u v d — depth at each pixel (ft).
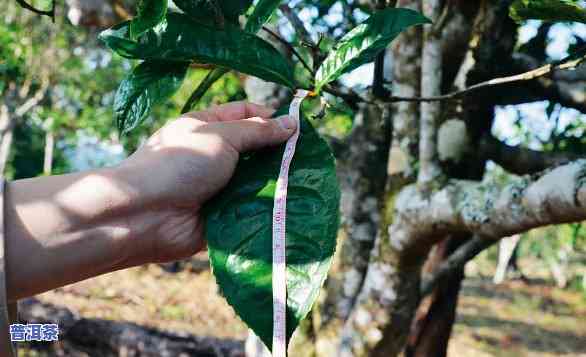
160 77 1.41
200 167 1.45
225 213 1.33
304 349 3.50
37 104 14.32
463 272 3.71
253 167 1.41
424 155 2.29
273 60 1.40
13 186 1.38
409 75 2.46
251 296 1.16
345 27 2.92
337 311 3.42
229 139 1.43
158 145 1.49
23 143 23.75
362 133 3.37
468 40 2.58
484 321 13.37
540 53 2.72
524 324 13.55
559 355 11.12
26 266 1.34
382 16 1.35
